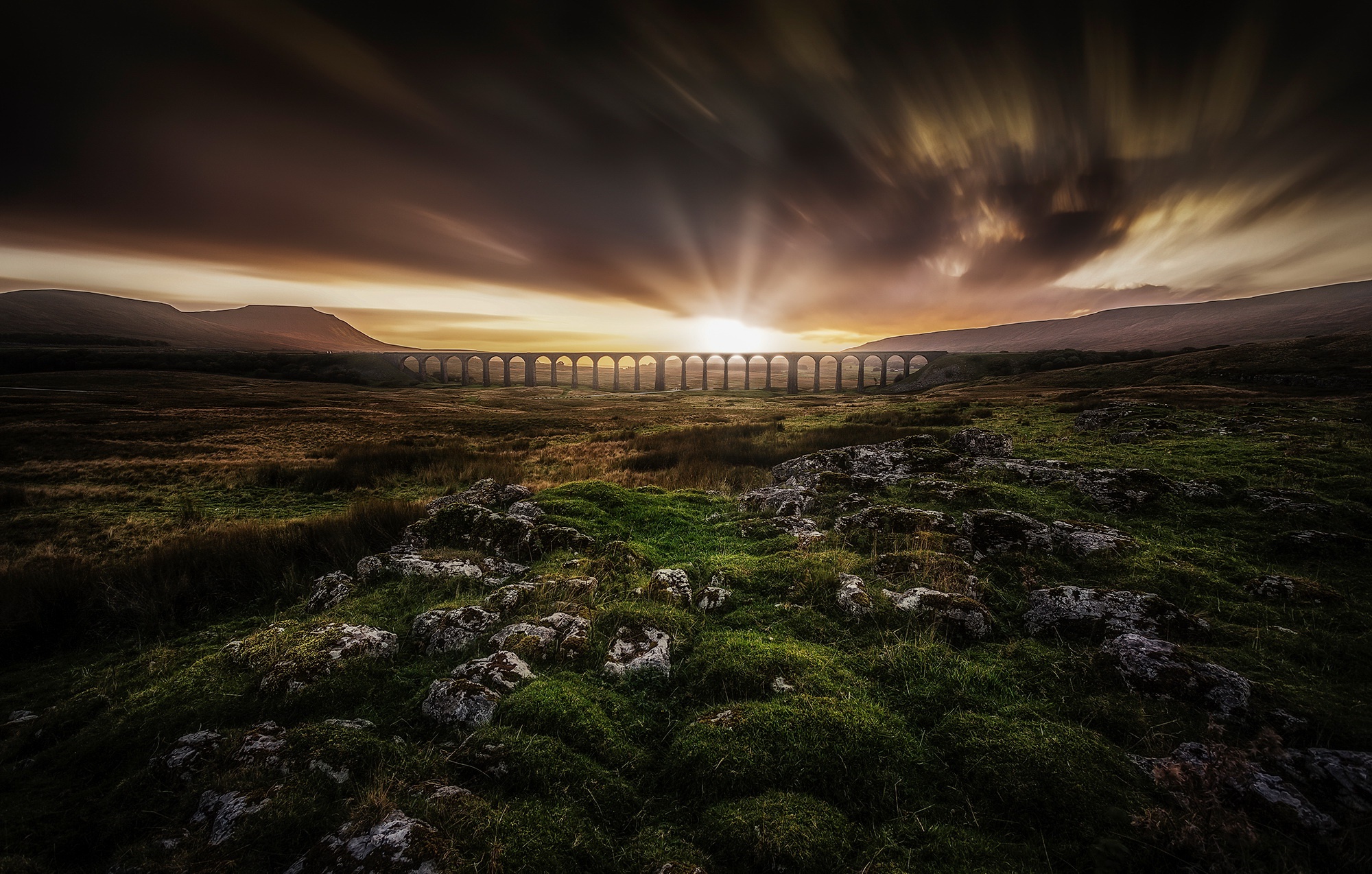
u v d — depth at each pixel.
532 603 7.30
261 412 58.41
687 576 8.27
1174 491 11.14
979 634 6.17
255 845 3.48
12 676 7.15
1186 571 7.40
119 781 4.47
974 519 9.40
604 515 11.85
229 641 7.77
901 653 5.65
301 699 5.30
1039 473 12.84
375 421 53.03
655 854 3.39
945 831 3.52
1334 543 8.20
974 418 29.27
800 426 30.77
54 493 20.09
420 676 5.76
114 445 32.84
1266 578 7.03
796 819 3.51
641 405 86.38
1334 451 14.15
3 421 42.34
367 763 4.16
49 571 10.20
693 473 19.52
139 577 9.42
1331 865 3.13
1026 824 3.53
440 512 11.30
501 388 144.50
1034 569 8.01
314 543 11.22
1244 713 4.44
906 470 14.20
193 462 27.28
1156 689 4.80
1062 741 4.10
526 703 4.77
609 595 7.67
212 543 10.91
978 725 4.42
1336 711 4.39
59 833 4.00
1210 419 21.69
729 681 5.24
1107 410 24.67
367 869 3.10
